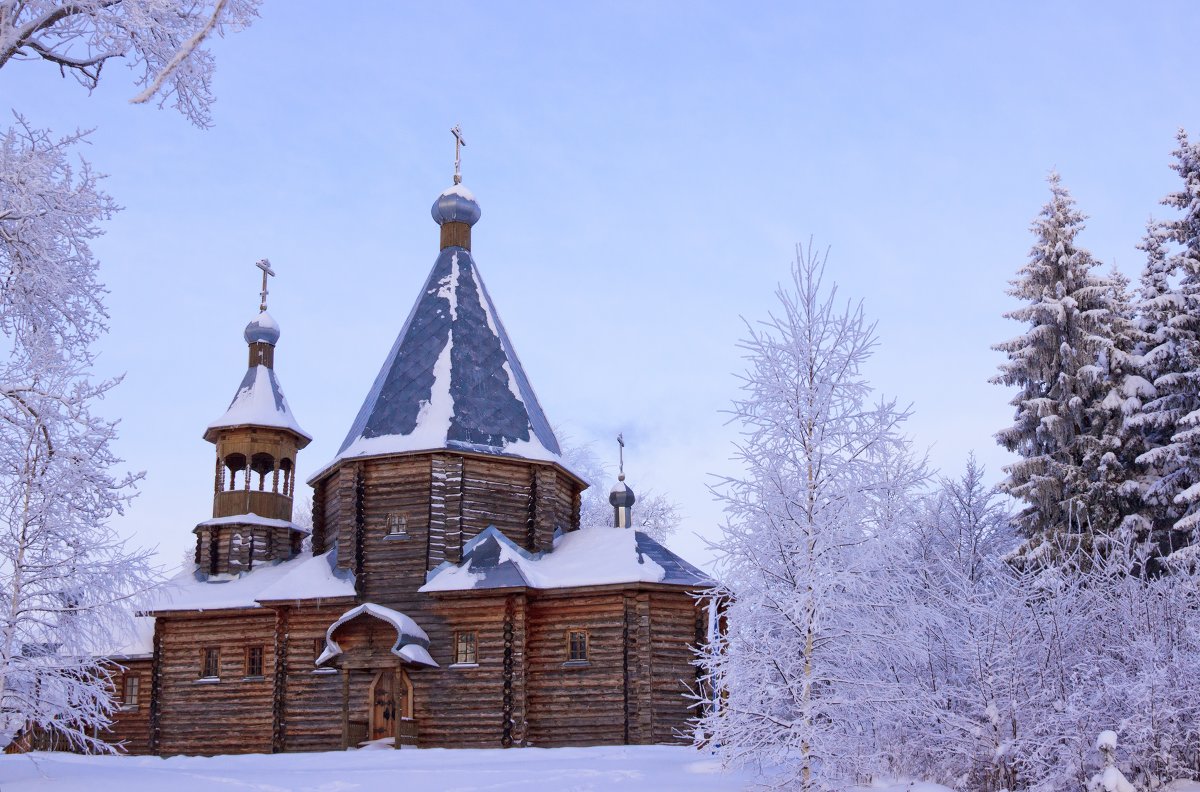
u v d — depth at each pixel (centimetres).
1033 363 3284
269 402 4019
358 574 3303
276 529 3903
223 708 3447
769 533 1580
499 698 3095
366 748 3116
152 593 2067
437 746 3098
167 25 1444
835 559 1571
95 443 2006
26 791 1766
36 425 1930
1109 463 3083
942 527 2855
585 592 3161
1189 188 3100
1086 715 1722
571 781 2000
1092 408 3159
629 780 2000
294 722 3281
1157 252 3294
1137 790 1683
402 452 3347
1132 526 2936
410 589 3256
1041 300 3350
